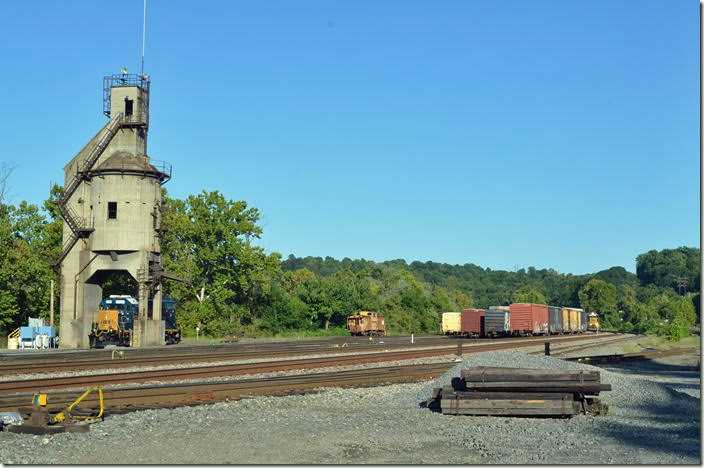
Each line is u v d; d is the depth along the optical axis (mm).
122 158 59656
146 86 63000
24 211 69750
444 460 13062
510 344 58875
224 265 81938
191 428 15438
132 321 56781
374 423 16922
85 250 59125
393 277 130625
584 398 18859
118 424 15562
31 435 14383
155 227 60594
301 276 118000
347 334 90250
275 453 13211
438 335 93000
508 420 17844
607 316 181375
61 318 58688
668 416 19094
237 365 32094
